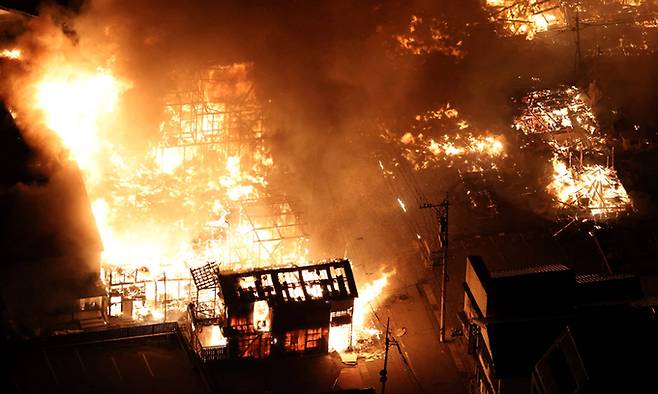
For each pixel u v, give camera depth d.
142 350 44.22
